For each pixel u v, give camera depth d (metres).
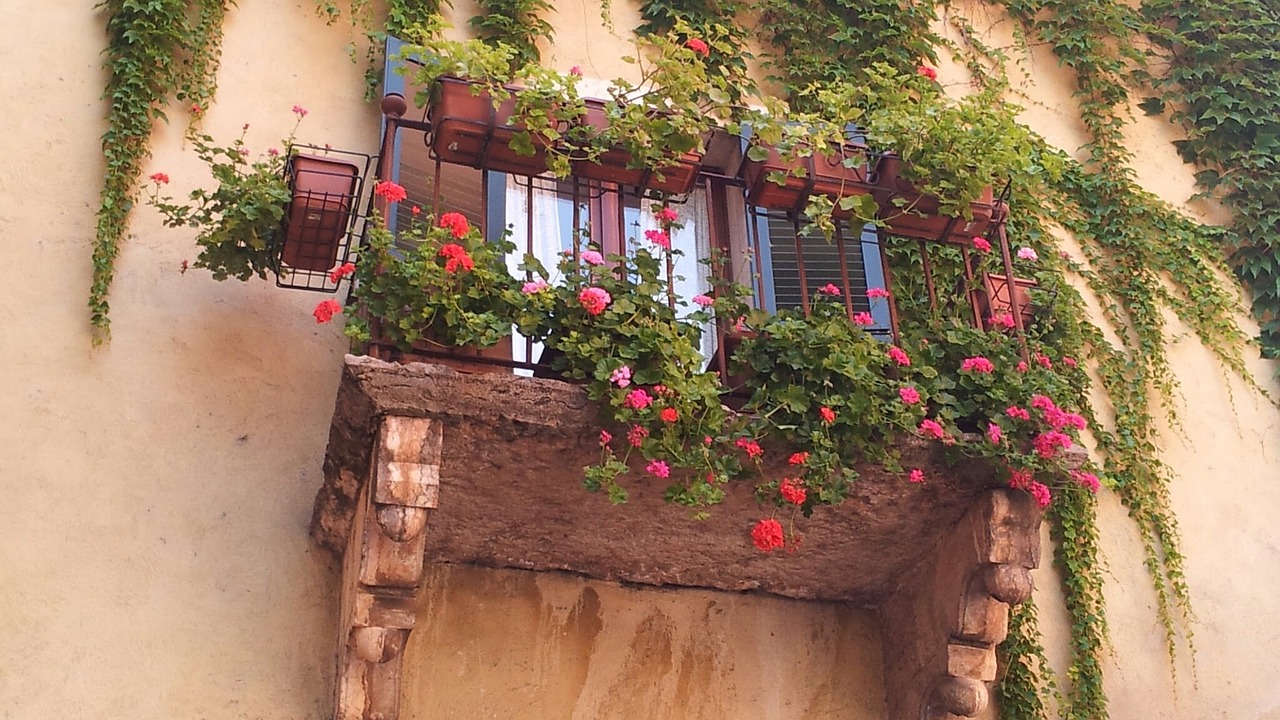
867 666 5.48
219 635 4.85
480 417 4.46
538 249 5.86
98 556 4.86
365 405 4.40
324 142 6.00
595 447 4.61
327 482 4.80
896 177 5.49
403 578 4.36
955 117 5.51
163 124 5.78
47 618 4.71
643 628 5.31
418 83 5.00
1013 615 5.74
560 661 5.14
